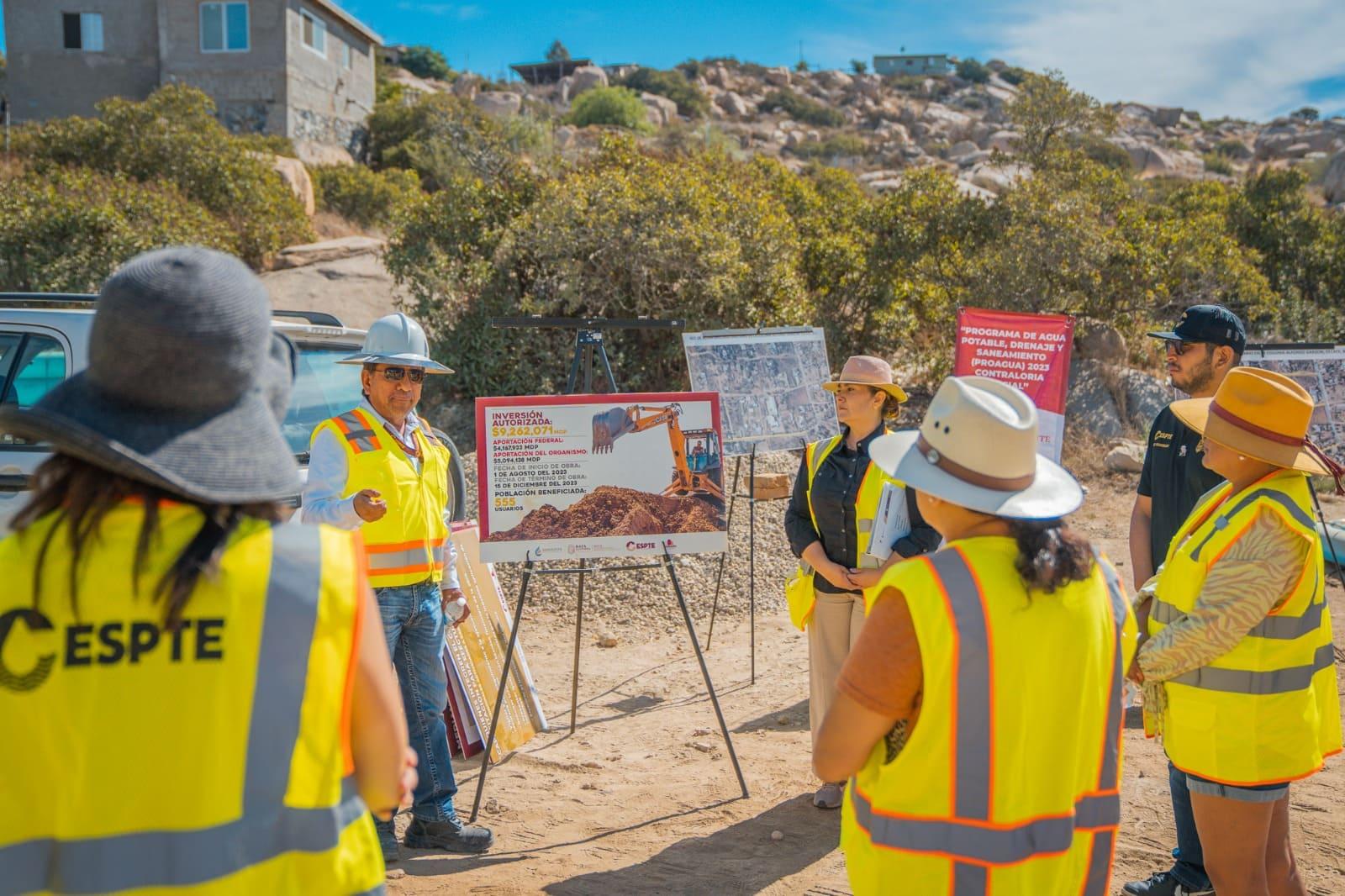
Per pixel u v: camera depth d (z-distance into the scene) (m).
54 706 1.37
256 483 1.43
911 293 13.41
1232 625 2.59
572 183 12.18
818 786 4.43
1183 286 14.13
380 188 24.73
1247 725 2.70
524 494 4.43
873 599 1.94
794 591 4.32
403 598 3.66
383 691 1.57
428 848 3.88
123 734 1.38
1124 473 11.55
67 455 1.43
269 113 29.34
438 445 3.99
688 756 4.89
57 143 19.73
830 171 21.17
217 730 1.40
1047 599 1.88
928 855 1.86
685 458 4.56
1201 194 21.84
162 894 1.37
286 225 19.00
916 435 2.25
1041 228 13.43
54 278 13.50
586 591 7.45
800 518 4.28
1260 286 14.80
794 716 5.44
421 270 12.05
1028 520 1.92
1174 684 2.81
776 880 3.59
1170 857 3.65
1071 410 12.64
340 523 3.42
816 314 12.76
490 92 54.50
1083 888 1.96
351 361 3.67
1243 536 2.64
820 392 7.18
